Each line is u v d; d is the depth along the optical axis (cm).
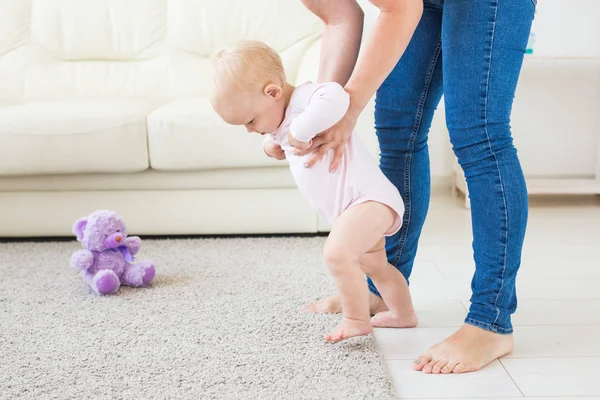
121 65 295
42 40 296
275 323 156
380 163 155
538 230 243
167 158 228
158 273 199
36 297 180
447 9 128
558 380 127
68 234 237
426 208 155
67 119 225
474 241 135
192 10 294
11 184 233
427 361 134
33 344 147
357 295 133
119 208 235
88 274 184
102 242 185
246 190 234
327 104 119
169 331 153
